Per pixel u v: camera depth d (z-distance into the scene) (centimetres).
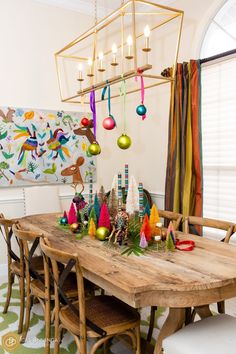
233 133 312
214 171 332
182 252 185
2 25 346
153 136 400
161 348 164
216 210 333
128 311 178
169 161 341
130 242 201
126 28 430
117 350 216
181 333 152
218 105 324
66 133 392
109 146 430
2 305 279
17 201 362
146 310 270
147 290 137
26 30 361
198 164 318
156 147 396
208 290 142
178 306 140
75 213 255
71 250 191
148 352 200
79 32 397
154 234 203
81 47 401
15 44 355
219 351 138
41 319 255
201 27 329
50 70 380
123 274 150
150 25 393
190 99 319
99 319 169
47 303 201
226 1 310
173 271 154
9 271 261
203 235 338
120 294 145
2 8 345
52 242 210
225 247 195
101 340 161
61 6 381
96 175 421
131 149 436
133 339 171
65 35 388
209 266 161
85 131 405
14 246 331
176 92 327
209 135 336
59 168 389
